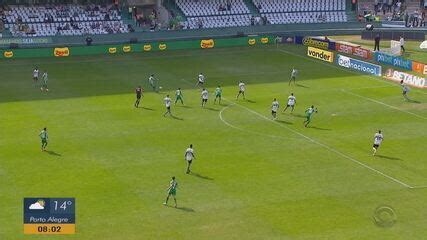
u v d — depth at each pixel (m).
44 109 91.81
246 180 68.31
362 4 168.38
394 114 92.12
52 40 135.62
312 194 65.25
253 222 59.16
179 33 145.25
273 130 84.38
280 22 157.50
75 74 113.38
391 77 112.69
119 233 56.75
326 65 122.25
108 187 65.81
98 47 130.25
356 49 129.88
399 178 69.62
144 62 123.62
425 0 166.38
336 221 59.56
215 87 105.75
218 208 61.75
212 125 86.06
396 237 56.78
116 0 150.75
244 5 158.88
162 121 87.38
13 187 65.25
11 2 145.62
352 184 67.94
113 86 105.38
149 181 67.50
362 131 84.50
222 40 138.12
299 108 94.31
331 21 159.50
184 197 63.97
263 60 126.25
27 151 75.38
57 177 68.06
